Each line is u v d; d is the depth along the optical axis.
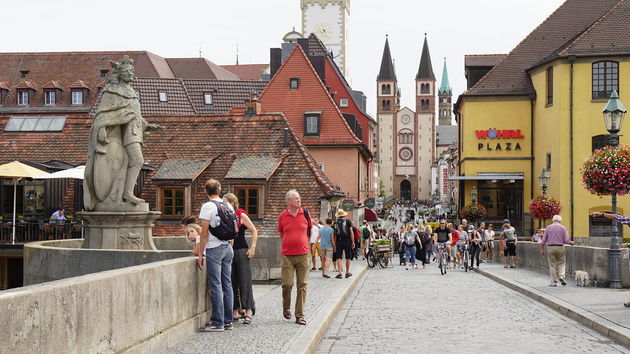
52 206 32.03
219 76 79.31
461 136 50.50
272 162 32.28
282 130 34.56
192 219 12.25
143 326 8.57
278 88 52.78
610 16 42.53
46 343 6.14
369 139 67.38
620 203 40.31
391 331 11.98
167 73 74.94
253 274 20.69
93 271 15.03
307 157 33.12
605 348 10.27
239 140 34.44
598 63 41.16
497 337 11.30
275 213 31.22
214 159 33.62
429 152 182.38
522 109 46.59
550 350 10.09
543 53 47.81
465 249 30.25
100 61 72.56
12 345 5.60
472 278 25.28
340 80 64.81
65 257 15.27
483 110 46.91
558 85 41.88
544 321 13.23
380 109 182.75
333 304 14.61
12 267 29.53
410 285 21.89
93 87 70.69
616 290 17.86
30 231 28.98
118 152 16.83
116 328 7.72
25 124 36.12
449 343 10.71
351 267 29.94
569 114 41.34
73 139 35.31
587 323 12.57
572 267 21.59
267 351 9.05
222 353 8.93
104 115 16.64
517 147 46.53
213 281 10.79
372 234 41.97
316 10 118.06
